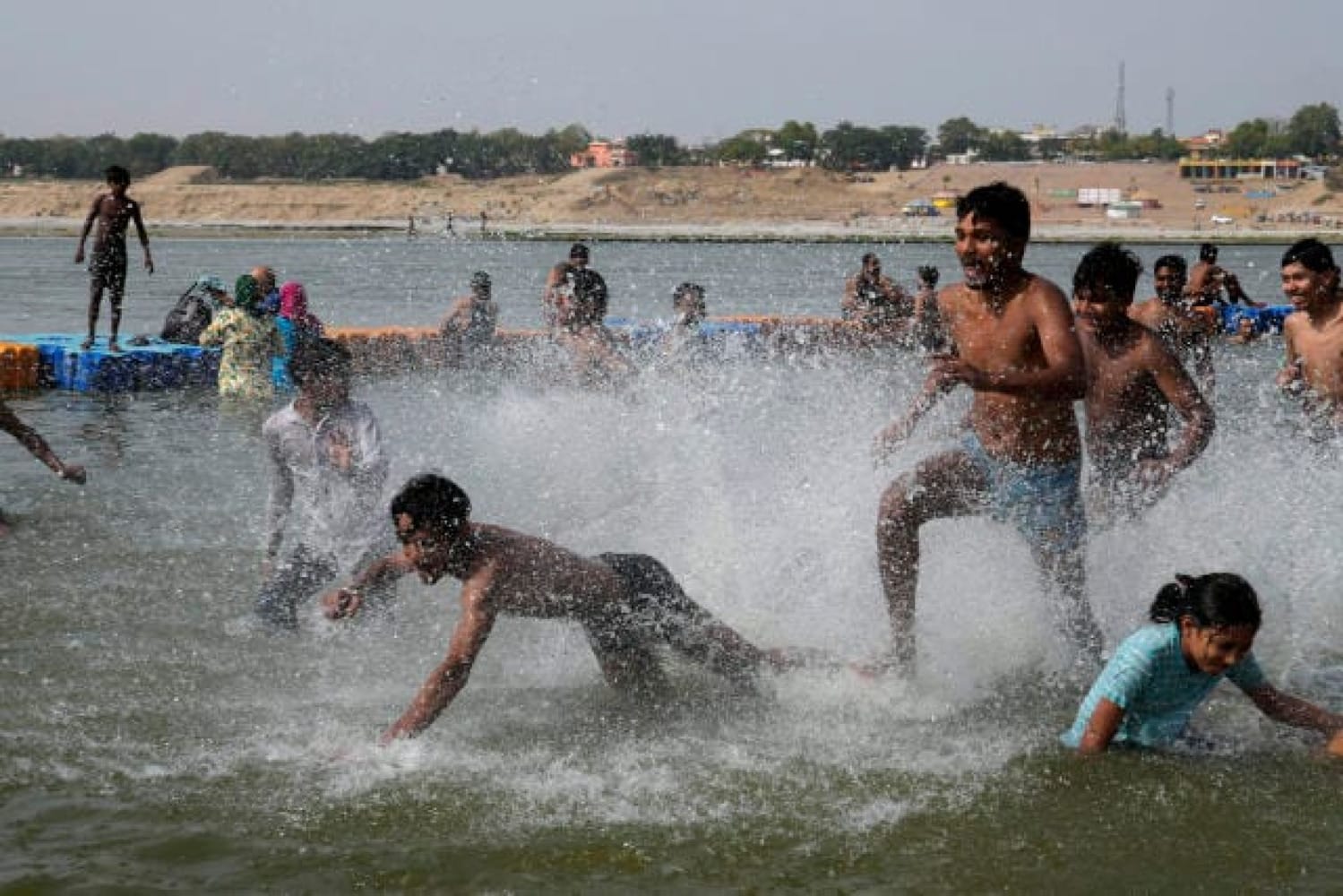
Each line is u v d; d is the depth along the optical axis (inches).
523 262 4414.4
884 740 470.6
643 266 4210.1
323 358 585.0
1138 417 575.8
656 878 373.1
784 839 396.5
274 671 537.0
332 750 458.3
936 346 546.6
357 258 4692.4
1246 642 431.5
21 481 852.0
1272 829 401.4
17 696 500.4
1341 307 708.0
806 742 469.4
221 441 1021.8
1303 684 522.6
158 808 411.5
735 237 7327.8
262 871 374.6
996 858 384.2
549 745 466.3
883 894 364.8
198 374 1350.9
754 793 427.5
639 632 502.0
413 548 450.9
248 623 591.8
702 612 509.7
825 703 505.0
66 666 533.6
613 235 7455.7
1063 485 519.8
